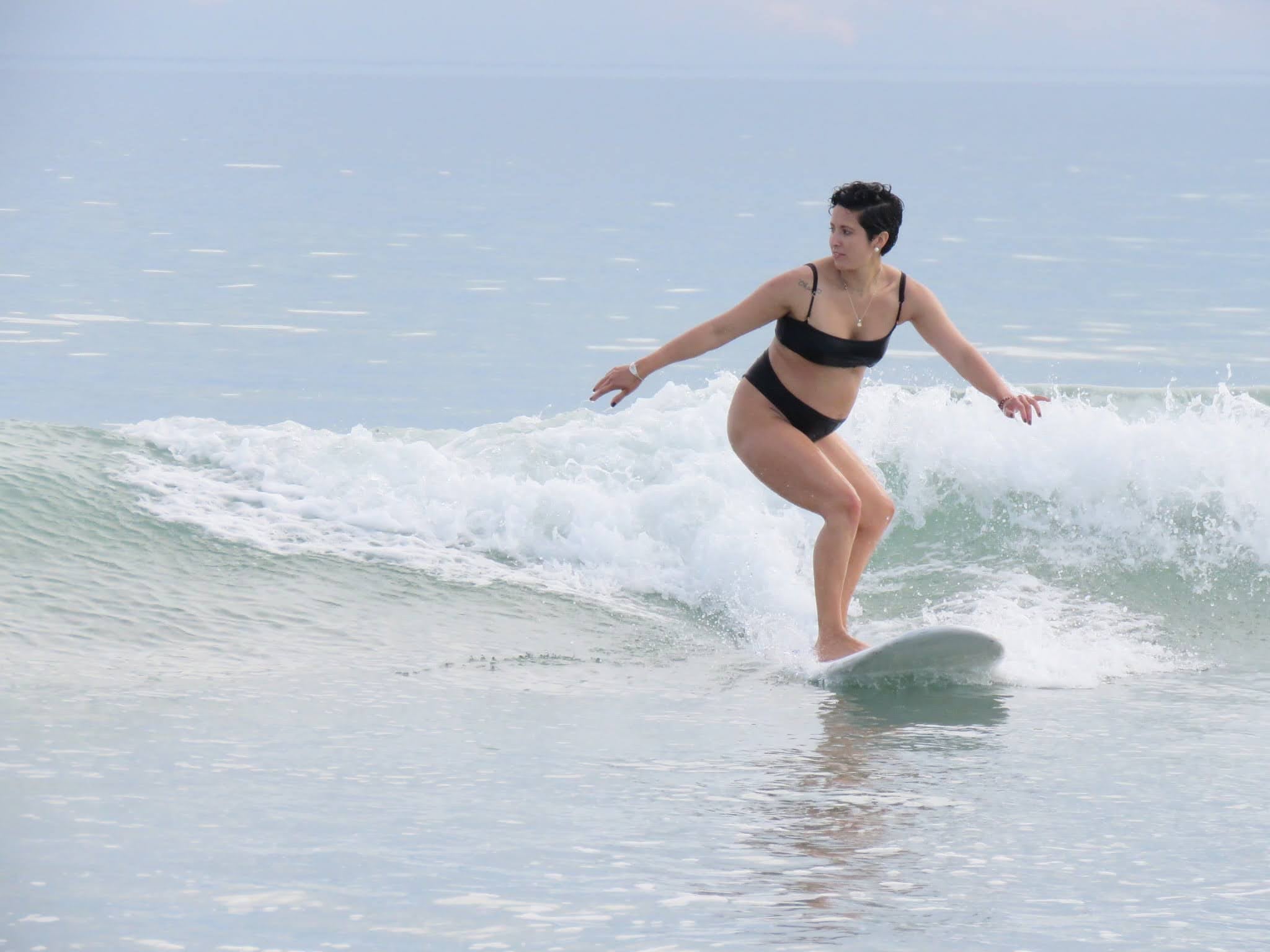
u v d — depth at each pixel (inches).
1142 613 807.7
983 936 404.8
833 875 446.6
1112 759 571.2
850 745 584.1
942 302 2529.5
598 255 3078.2
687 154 6988.2
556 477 905.5
